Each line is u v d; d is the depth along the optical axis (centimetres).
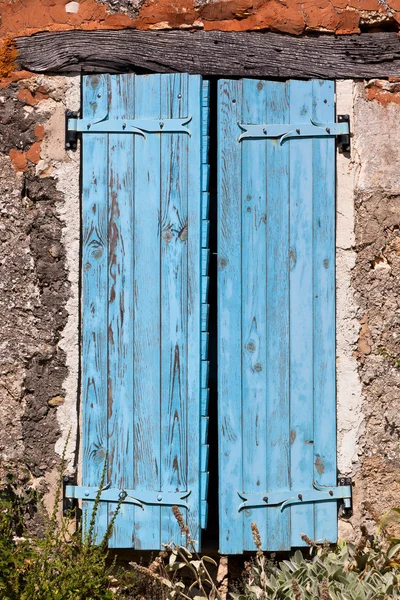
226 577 395
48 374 388
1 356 388
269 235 385
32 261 387
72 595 336
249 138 384
